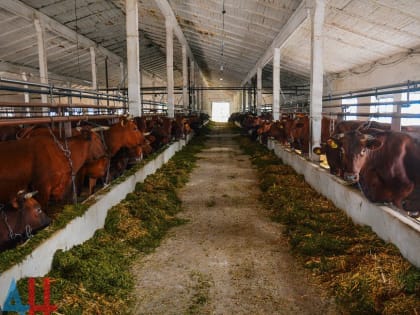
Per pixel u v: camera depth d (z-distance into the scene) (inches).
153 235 212.4
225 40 748.6
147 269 171.9
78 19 635.5
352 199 220.4
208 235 216.2
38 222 161.6
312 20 344.5
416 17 345.1
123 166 320.2
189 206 279.0
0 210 159.8
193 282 159.2
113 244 190.2
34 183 181.0
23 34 605.6
